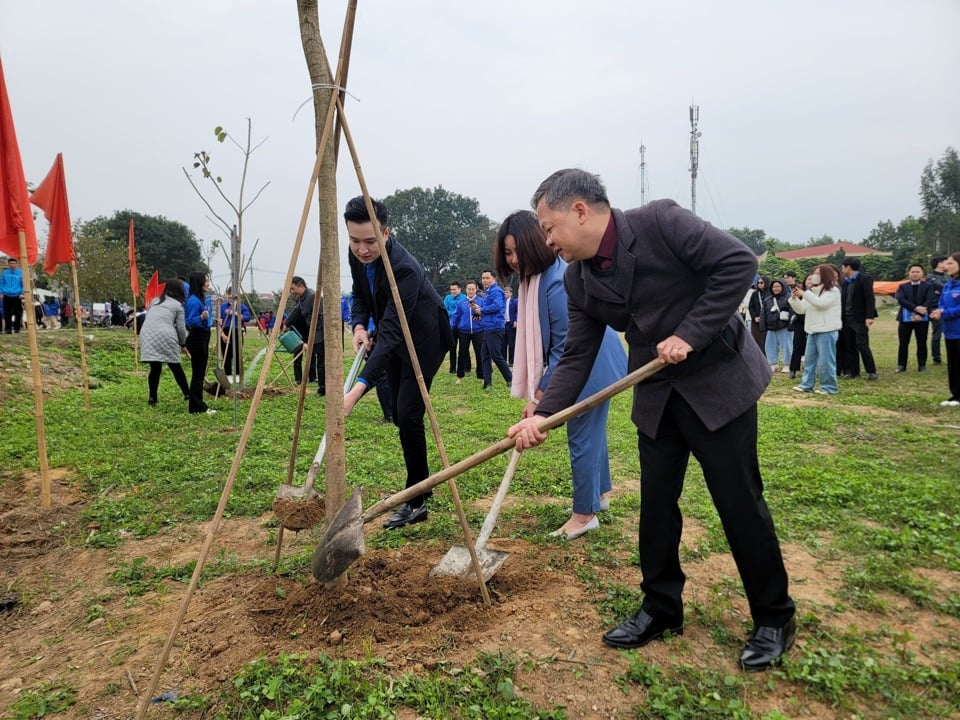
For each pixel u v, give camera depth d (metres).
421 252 74.06
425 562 3.62
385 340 4.02
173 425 7.84
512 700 2.39
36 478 5.68
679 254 2.45
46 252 6.84
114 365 13.72
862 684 2.49
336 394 3.02
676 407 2.64
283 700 2.41
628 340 2.78
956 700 2.45
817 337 10.17
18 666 2.89
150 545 4.16
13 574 3.89
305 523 3.19
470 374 14.36
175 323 9.12
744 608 3.13
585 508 4.05
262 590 3.33
